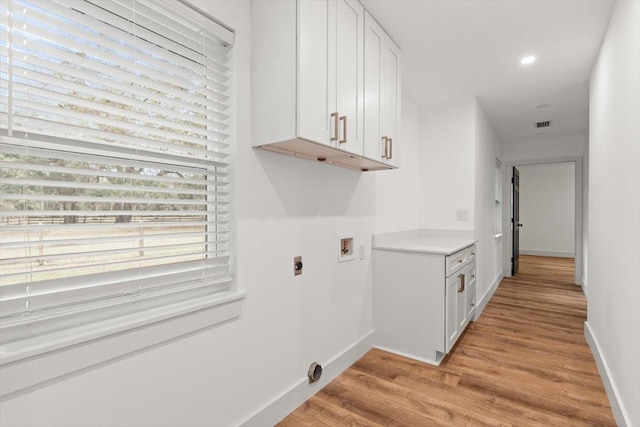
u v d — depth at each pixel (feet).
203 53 4.58
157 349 3.98
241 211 4.99
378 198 9.00
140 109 4.01
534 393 6.54
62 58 3.23
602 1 5.96
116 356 3.56
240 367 5.03
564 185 25.03
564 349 8.59
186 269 4.47
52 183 3.12
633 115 5.08
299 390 6.14
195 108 4.49
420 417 5.81
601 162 7.53
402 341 8.31
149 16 3.87
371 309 8.70
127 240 3.76
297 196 6.09
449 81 9.54
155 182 4.33
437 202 11.43
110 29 3.55
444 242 9.85
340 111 5.43
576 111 12.28
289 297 5.94
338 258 7.27
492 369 7.52
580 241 15.66
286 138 4.67
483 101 11.25
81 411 3.34
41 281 3.17
